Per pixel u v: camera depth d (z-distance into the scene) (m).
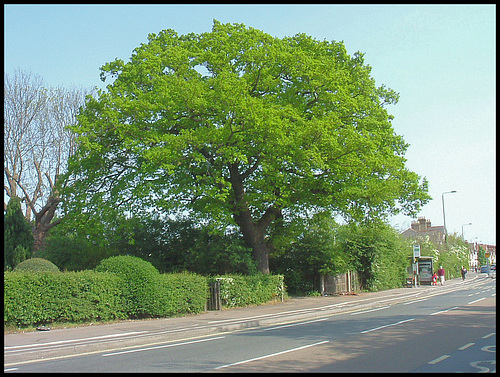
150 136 22.67
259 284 26.19
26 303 15.63
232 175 26.09
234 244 26.89
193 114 24.19
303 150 22.84
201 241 28.06
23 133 34.91
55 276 16.52
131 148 22.81
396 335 13.27
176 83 22.80
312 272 34.41
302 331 15.17
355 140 23.80
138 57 25.42
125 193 24.44
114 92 24.44
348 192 24.62
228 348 11.99
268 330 16.11
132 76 25.30
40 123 35.66
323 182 24.91
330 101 25.53
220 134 22.22
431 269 48.88
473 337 12.71
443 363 9.27
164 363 10.12
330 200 25.34
